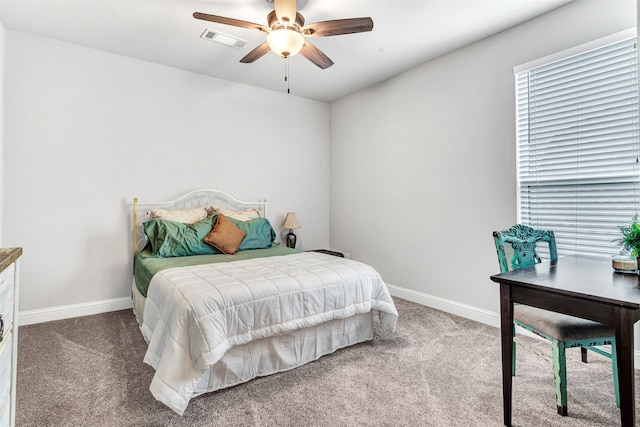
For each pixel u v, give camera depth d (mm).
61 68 3006
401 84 3703
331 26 2168
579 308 1350
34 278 2912
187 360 1708
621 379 1253
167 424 1606
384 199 3953
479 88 2959
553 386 1921
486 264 2934
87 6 2463
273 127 4332
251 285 2027
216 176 3900
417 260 3551
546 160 2578
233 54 3270
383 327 2566
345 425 1606
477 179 2988
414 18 2596
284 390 1900
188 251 3121
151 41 3008
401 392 1876
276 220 4391
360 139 4289
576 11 2359
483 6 2438
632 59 2150
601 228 2305
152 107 3475
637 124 2133
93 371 2098
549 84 2545
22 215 2854
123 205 3328
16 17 2609
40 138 2922
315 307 2182
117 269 3303
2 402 947
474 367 2154
